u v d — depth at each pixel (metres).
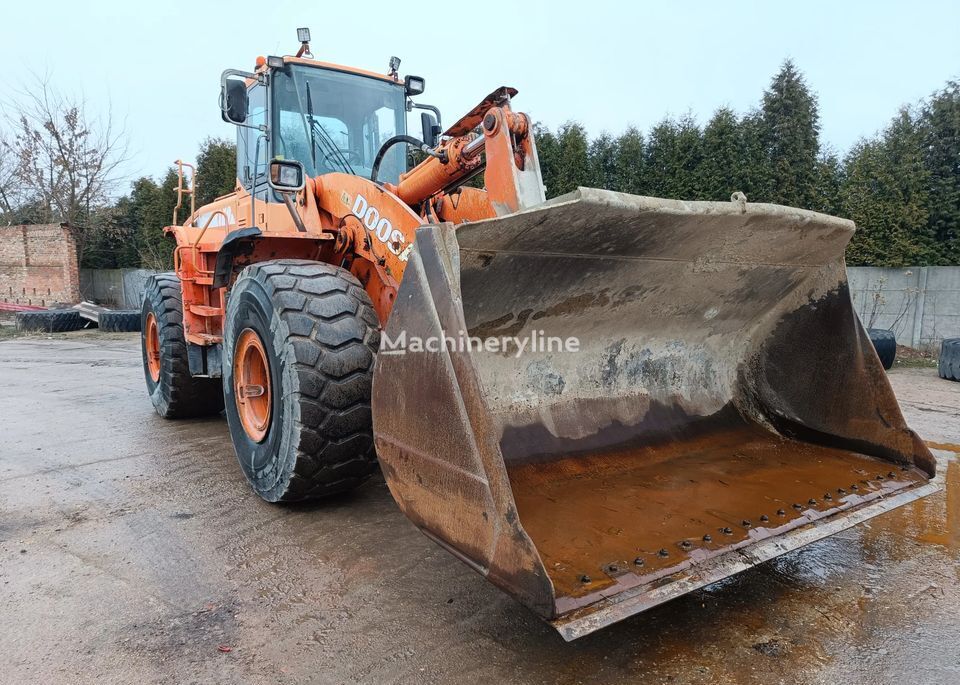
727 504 2.25
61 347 11.05
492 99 2.47
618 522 2.08
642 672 1.84
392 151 4.22
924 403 6.14
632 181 13.02
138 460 3.99
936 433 4.85
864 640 2.01
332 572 2.46
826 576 2.46
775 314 3.12
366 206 3.09
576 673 1.83
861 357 2.76
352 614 2.15
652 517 2.13
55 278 18.31
